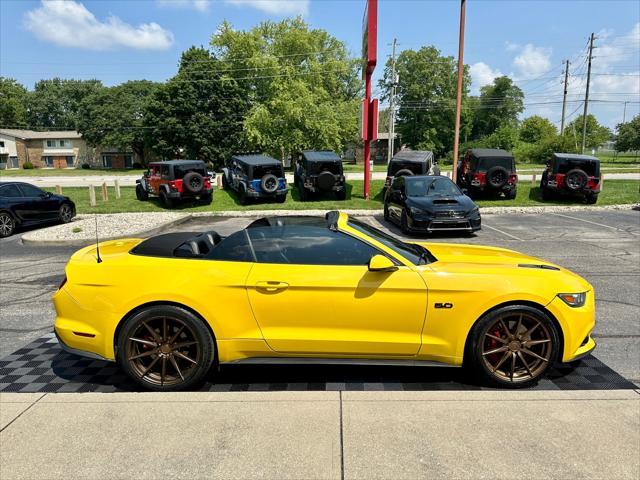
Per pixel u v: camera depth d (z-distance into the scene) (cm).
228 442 273
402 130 6975
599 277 733
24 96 9431
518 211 1733
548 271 368
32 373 396
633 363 408
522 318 354
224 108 5075
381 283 345
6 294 670
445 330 351
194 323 346
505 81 7800
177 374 356
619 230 1252
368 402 317
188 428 288
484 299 346
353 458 258
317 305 347
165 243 391
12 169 6881
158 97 5128
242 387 367
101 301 349
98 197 2247
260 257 360
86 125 6344
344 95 5719
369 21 1888
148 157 6681
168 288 344
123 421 297
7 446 271
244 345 352
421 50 6800
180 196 1894
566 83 5519
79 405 317
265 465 253
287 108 3872
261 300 347
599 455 258
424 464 252
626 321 520
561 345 359
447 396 325
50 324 532
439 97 6744
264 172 1994
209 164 5231
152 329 352
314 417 299
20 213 1310
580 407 308
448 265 370
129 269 351
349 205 1962
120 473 248
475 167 1942
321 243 367
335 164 2042
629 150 6500
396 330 352
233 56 5003
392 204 1429
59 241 1116
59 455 263
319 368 403
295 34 4641
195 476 245
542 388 360
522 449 264
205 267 351
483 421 292
